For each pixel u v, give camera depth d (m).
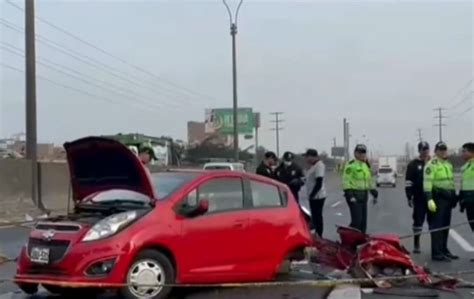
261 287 9.49
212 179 9.20
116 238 8.05
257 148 81.12
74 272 7.91
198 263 8.73
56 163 24.66
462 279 10.09
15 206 21.78
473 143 12.54
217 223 8.98
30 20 23.88
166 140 41.00
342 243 10.63
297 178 15.05
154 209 8.48
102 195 8.99
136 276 8.16
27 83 23.69
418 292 9.17
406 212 25.91
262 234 9.52
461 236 16.31
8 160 21.80
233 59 37.22
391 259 9.69
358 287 9.46
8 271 11.16
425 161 13.32
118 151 8.60
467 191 12.45
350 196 13.38
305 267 10.73
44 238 8.24
